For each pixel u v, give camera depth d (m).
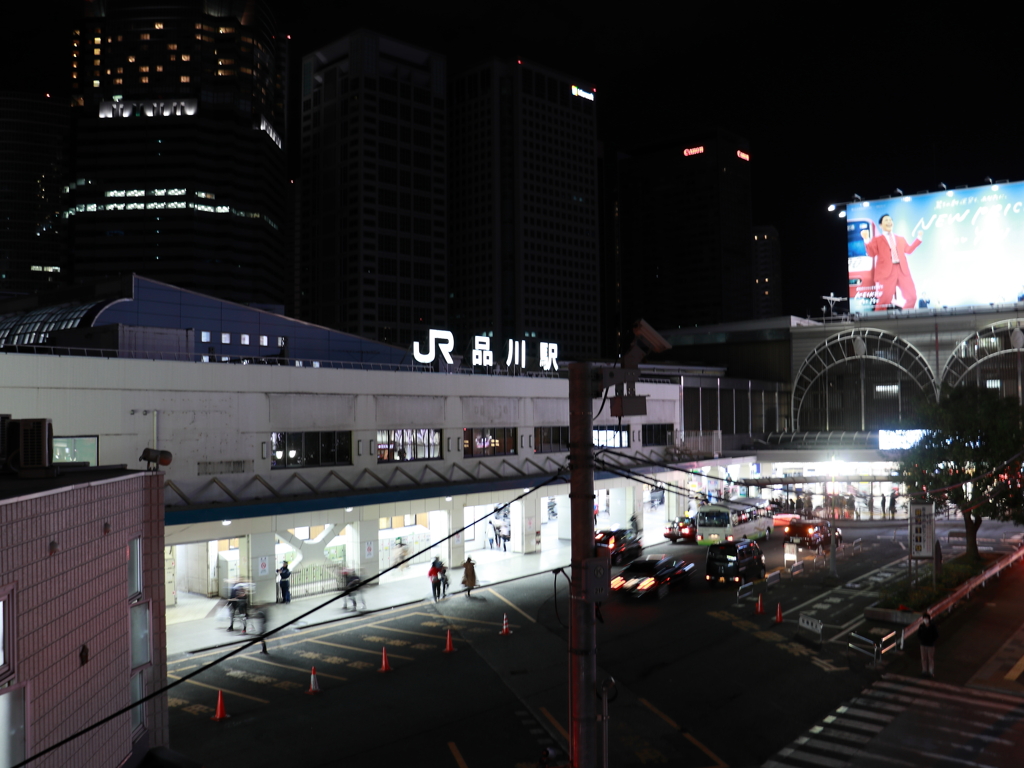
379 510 39.38
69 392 28.52
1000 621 30.42
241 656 27.14
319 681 24.39
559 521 55.19
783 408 91.12
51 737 11.92
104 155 188.75
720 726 20.59
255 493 34.69
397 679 24.55
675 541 52.69
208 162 190.88
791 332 91.25
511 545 49.22
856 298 85.62
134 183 187.75
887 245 84.25
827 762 18.39
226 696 23.11
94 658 13.46
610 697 12.09
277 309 74.88
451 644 27.81
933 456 41.09
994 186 79.50
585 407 11.54
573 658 11.34
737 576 37.19
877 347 85.44
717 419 77.81
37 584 11.68
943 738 19.59
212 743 19.62
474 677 24.70
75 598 12.85
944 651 26.75
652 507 71.00
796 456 76.00
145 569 16.16
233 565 36.12
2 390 26.67
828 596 35.41
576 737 11.16
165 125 189.38
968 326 79.88
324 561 37.44
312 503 34.97
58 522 12.37
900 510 64.88
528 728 20.50
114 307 50.03
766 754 18.88
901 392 83.88
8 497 11.22
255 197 196.62
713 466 67.81
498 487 44.88
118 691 14.40
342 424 38.81
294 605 34.53
